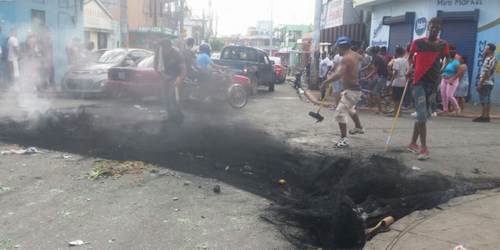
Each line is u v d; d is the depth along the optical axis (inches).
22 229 176.2
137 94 523.5
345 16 1081.4
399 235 165.9
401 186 209.8
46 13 711.1
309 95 748.6
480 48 644.7
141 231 177.2
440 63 285.0
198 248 165.0
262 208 204.8
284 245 170.7
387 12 836.0
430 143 340.5
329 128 404.5
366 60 552.7
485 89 464.4
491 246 153.8
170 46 388.8
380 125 429.4
